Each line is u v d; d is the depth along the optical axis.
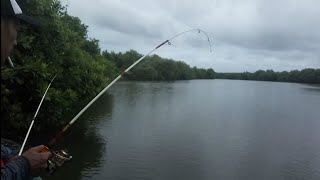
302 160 19.06
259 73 146.38
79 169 14.76
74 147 17.58
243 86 93.50
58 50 13.71
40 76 9.70
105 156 16.67
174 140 21.31
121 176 14.38
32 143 10.82
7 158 2.47
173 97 48.59
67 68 14.83
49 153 2.36
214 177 15.55
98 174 14.37
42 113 10.77
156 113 32.16
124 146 18.64
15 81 9.05
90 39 32.44
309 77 128.12
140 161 16.45
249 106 43.69
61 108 11.46
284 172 16.94
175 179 14.78
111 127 23.25
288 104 47.62
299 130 27.94
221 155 19.02
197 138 22.64
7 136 9.27
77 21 29.95
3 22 1.70
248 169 17.05
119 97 43.84
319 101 52.91
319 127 29.53
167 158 17.45
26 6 11.36
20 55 10.14
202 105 41.84
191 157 18.05
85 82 15.80
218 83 107.19
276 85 106.94
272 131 27.05
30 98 9.70
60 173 13.85
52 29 12.48
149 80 78.56
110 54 48.31
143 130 23.30
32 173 2.29
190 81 107.19
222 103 45.59
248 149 20.77
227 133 25.09
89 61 18.47
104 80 17.02
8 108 8.98
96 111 29.53
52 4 13.51
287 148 21.55
